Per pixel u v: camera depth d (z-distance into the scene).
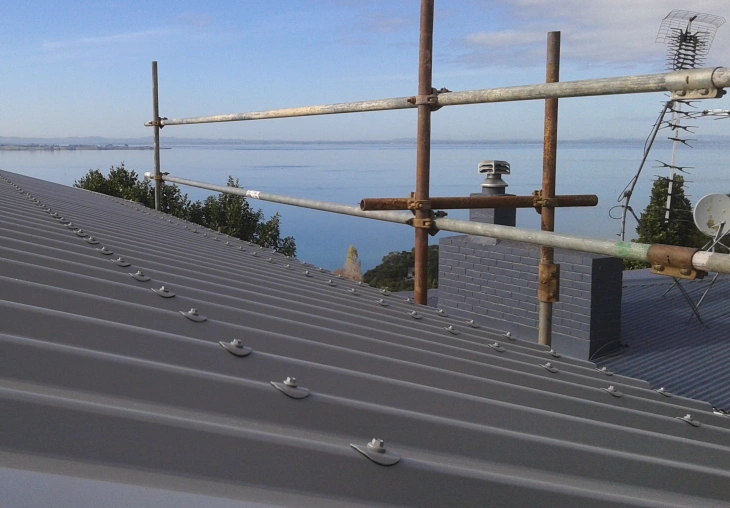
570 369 4.00
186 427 1.59
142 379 1.82
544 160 4.67
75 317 2.10
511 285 9.23
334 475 1.63
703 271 2.46
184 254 4.71
